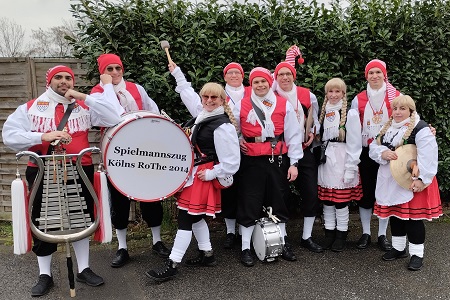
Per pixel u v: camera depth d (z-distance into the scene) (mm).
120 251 3859
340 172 3955
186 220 3543
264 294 3299
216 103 3480
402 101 3576
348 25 4582
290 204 5012
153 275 3449
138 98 3828
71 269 3174
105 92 3387
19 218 2943
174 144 3307
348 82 4777
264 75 3633
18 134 3133
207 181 3488
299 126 3797
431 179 3463
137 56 4418
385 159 3639
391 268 3713
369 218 4223
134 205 4762
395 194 3627
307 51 4660
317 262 3857
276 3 4594
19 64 4684
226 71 4039
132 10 4371
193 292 3346
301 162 4059
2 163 4898
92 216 3326
